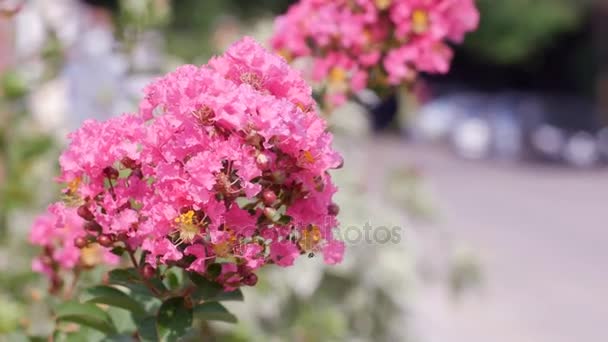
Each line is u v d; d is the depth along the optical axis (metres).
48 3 1.62
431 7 1.05
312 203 0.67
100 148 0.66
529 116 6.26
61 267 0.90
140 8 1.46
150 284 0.70
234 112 0.63
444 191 4.79
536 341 2.33
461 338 2.24
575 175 5.81
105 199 0.65
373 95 1.09
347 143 1.66
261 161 0.63
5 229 1.37
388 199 1.84
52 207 0.68
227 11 6.80
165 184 0.64
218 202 0.64
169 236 0.65
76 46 1.70
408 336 1.70
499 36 8.73
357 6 1.05
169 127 0.64
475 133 6.21
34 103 1.70
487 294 2.68
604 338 2.40
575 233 3.84
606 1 9.00
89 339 0.83
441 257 2.03
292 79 0.67
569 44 9.28
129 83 1.65
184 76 0.66
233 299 0.70
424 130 6.30
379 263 1.60
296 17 1.06
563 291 2.84
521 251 3.39
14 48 1.67
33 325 1.07
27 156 1.43
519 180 5.41
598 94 9.34
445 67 1.06
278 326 1.49
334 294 1.59
